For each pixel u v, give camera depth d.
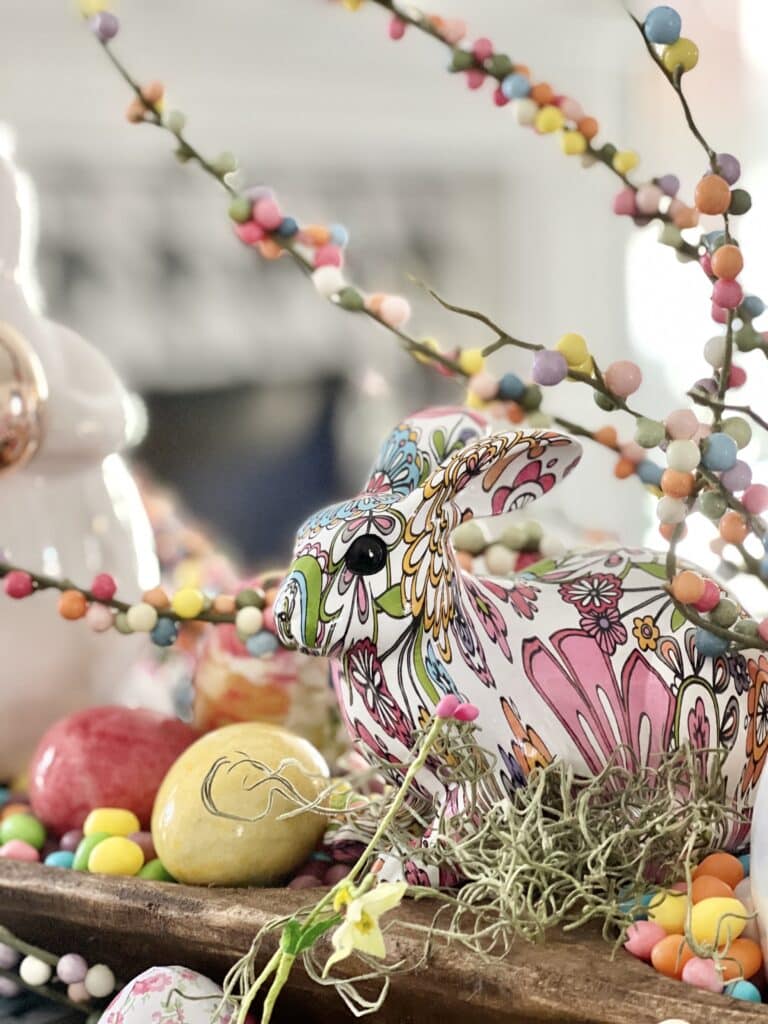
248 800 0.69
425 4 2.24
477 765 0.66
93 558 0.83
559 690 0.67
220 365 2.38
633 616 0.69
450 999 0.63
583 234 2.39
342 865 0.71
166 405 2.37
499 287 2.46
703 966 0.61
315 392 2.40
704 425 0.66
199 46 2.30
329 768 0.80
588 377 0.67
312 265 0.75
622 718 0.67
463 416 0.71
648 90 2.18
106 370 0.83
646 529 1.62
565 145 0.72
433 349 0.75
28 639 0.81
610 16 2.22
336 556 0.65
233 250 2.37
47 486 0.82
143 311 2.35
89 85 2.28
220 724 0.80
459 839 0.66
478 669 0.66
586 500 1.86
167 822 0.70
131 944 0.69
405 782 0.60
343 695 0.67
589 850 0.66
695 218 0.70
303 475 2.39
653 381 2.07
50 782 0.77
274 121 2.37
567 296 2.40
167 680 0.94
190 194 2.35
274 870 0.70
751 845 0.64
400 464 0.70
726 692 0.68
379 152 2.43
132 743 0.77
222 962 0.67
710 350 0.66
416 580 0.66
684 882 0.66
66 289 2.32
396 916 0.65
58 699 0.82
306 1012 0.66
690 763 0.66
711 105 2.00
